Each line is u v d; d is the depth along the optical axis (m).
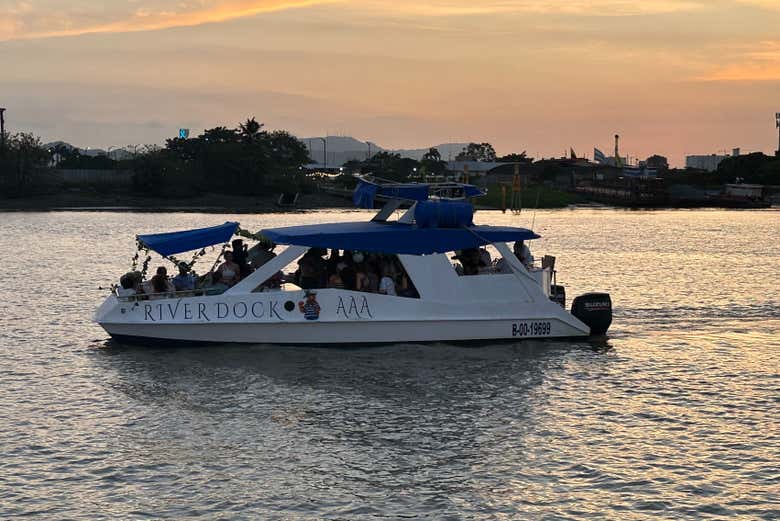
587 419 17.34
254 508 13.11
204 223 86.56
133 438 16.02
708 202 143.62
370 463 14.93
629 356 22.45
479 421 17.16
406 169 188.62
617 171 186.88
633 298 32.44
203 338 22.14
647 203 144.25
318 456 15.23
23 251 52.28
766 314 28.84
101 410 17.62
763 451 15.58
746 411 17.95
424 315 22.44
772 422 17.23
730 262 47.12
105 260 46.47
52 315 27.97
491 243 22.81
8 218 95.25
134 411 17.58
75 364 21.16
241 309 21.94
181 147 174.00
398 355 21.95
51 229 75.62
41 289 34.34
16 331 25.16
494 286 22.94
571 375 20.56
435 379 20.02
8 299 31.52
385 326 22.34
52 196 130.00
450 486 13.98
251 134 176.25
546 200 140.88
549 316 23.39
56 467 14.58
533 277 23.25
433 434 16.39
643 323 26.98
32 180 131.50
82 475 14.26
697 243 62.25
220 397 18.55
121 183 141.62
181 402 18.19
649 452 15.51
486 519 12.80
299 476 14.34
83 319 27.20
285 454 15.31
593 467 14.79
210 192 139.38
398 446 15.76
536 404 18.31
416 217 22.88
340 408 17.88
